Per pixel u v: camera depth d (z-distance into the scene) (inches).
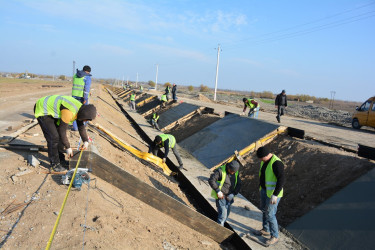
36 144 266.8
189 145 519.8
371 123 644.7
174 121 709.3
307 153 315.9
